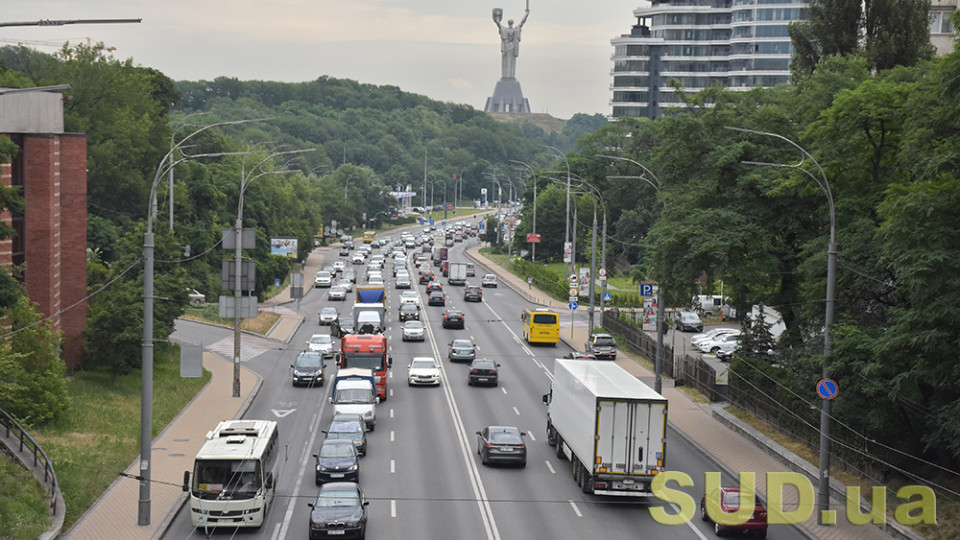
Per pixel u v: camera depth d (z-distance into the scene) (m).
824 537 32.97
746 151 52.16
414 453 44.06
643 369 71.81
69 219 57.75
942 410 35.16
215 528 32.19
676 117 54.81
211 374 64.12
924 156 36.12
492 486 38.59
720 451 46.28
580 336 88.00
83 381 54.81
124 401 52.28
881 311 42.81
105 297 58.16
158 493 36.25
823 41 80.94
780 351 56.34
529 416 53.53
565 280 119.88
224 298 56.19
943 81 33.91
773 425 49.91
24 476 34.00
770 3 195.25
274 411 53.59
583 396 37.88
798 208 51.06
